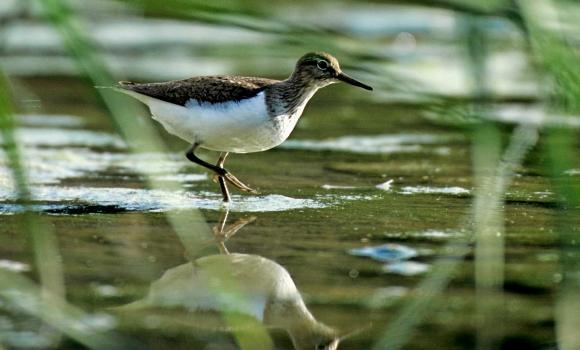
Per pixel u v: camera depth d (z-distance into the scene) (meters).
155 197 13.98
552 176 7.84
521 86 21.97
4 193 13.60
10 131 7.08
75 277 10.29
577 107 7.30
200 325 9.18
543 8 8.12
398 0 8.12
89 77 6.62
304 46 8.53
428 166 16.31
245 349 8.56
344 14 28.44
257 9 7.77
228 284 9.77
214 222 12.66
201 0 7.21
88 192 14.12
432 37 26.70
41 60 24.34
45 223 12.30
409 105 21.64
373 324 9.16
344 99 22.14
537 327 9.10
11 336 8.77
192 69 23.33
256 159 16.88
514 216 12.88
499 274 10.53
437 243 11.70
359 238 11.92
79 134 18.12
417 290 10.05
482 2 7.84
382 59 9.23
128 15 27.59
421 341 8.78
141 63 23.75
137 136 7.31
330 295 9.90
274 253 11.26
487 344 8.71
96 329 8.98
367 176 15.59
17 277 10.18
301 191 14.53
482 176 8.85
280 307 9.55
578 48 7.97
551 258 11.09
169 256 11.10
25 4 7.83
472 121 8.55
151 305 9.62
